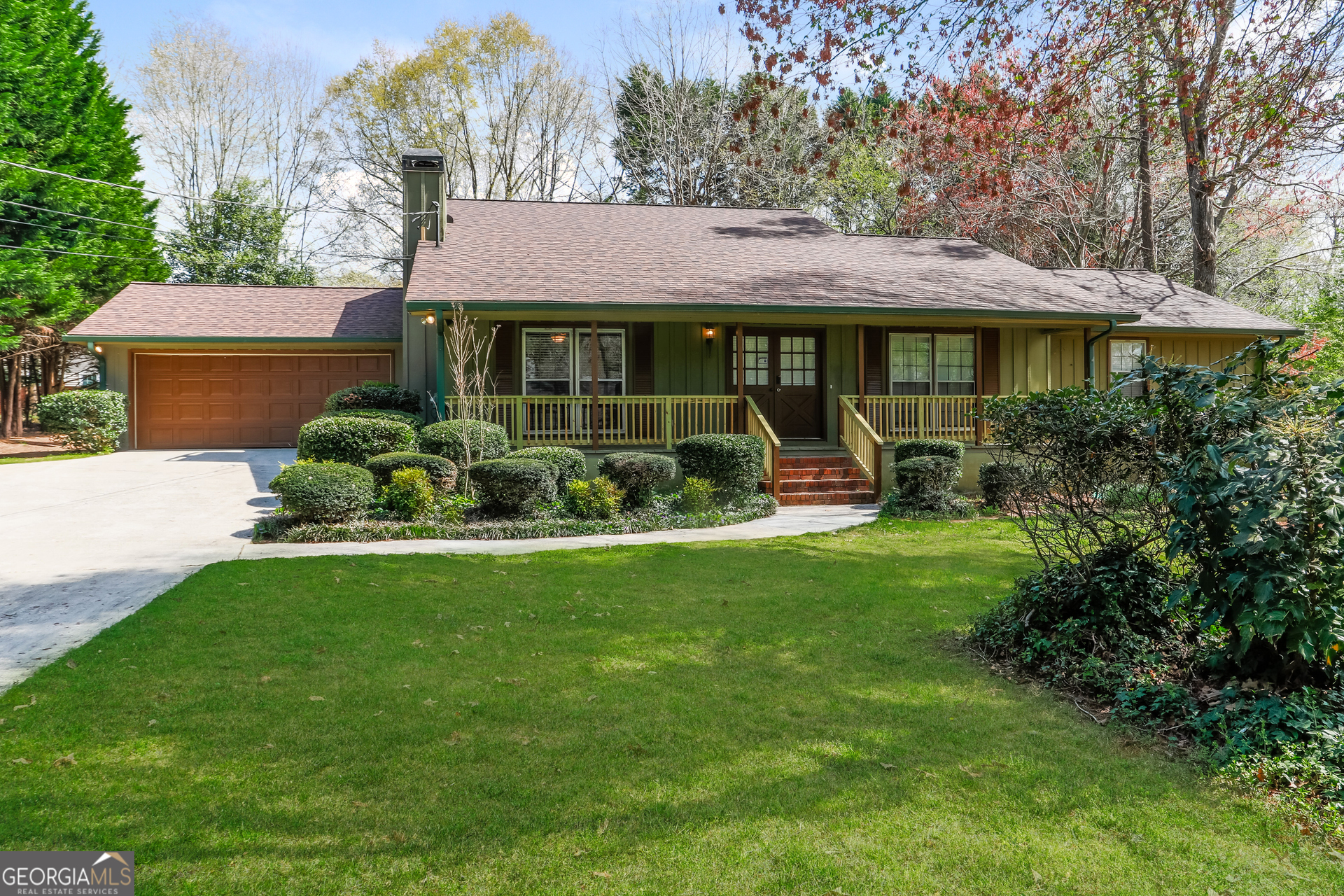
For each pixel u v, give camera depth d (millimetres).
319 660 4676
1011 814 3057
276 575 6566
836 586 6820
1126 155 21312
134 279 22000
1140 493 4797
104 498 10484
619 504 10648
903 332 14641
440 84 31859
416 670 4582
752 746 3650
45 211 17953
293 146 33031
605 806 3086
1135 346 15703
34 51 19125
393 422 11227
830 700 4238
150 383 17109
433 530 9055
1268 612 3529
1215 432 4090
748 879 2619
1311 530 3566
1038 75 8227
